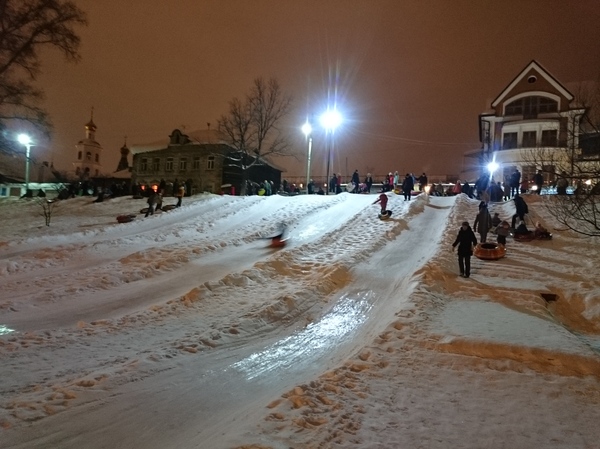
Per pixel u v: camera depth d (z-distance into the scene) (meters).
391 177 36.47
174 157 61.75
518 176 27.97
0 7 30.39
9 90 31.73
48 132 34.22
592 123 17.30
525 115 48.28
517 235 18.69
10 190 57.75
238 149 45.31
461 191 35.22
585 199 14.69
